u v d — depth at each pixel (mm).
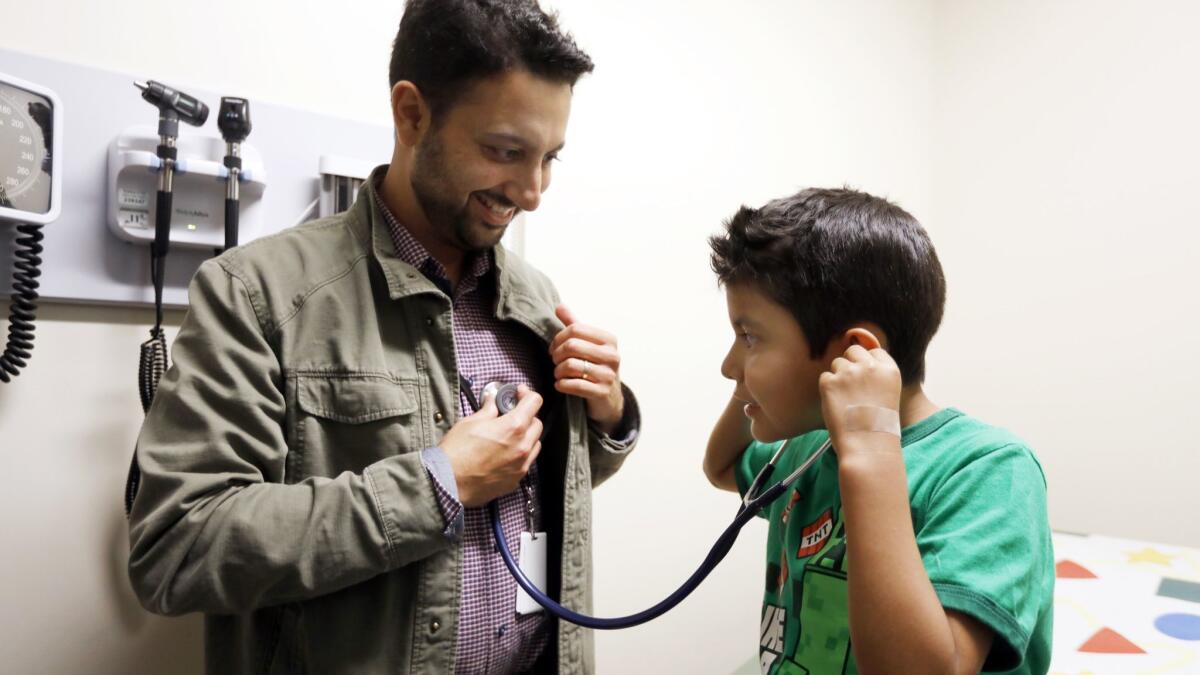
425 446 800
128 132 910
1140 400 2000
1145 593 1329
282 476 748
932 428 738
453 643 778
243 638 806
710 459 1041
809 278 701
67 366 914
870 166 2133
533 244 1367
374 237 827
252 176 962
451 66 745
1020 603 602
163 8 967
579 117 1434
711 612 1702
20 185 800
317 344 775
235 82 1025
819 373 721
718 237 799
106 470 939
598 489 1477
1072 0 2117
